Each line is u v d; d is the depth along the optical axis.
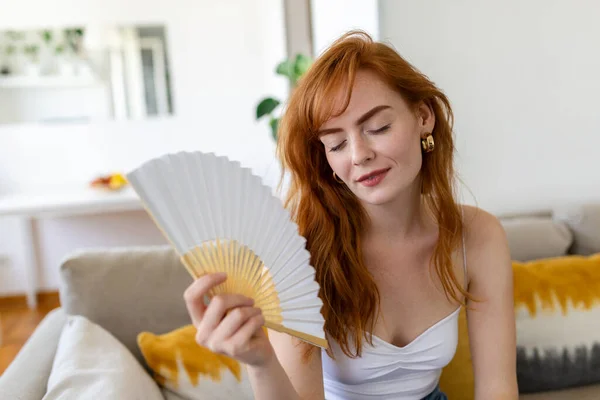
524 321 1.40
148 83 3.92
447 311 1.03
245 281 0.62
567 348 1.39
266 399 0.68
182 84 3.95
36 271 3.88
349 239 0.97
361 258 0.98
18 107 3.82
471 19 1.90
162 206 0.57
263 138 4.04
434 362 1.01
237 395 1.22
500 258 1.06
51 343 1.28
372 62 0.84
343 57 0.84
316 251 0.97
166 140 3.98
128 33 3.86
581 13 1.93
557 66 1.96
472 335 1.06
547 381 1.40
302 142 0.91
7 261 3.83
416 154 0.87
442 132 0.98
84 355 1.09
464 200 1.97
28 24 3.76
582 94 1.98
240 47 3.96
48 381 1.07
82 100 3.87
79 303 1.32
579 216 1.68
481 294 1.06
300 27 2.92
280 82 3.20
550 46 1.94
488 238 1.07
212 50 3.95
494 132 1.97
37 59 3.79
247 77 3.99
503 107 1.96
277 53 3.23
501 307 1.05
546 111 1.98
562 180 2.03
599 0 1.93
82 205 3.32
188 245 0.59
